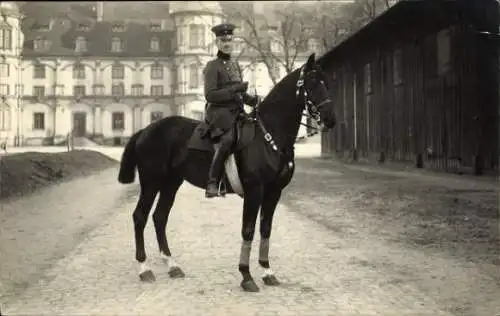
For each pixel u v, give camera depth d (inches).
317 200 526.0
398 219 410.3
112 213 440.1
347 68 1238.3
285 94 235.1
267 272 235.8
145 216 250.8
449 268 266.4
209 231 360.2
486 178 666.2
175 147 250.7
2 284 239.3
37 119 2778.1
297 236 341.1
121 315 192.9
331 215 433.1
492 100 669.9
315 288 229.1
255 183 228.2
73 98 2805.1
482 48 680.4
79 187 646.5
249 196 228.5
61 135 2773.1
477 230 363.6
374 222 399.2
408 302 209.9
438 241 330.3
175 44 2802.7
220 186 237.3
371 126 1092.5
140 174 256.2
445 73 771.4
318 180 722.2
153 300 211.5
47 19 2839.6
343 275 250.7
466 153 717.9
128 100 2844.5
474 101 694.5
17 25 2689.5
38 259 289.0
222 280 242.1
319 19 1462.8
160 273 255.3
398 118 953.5
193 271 258.4
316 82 229.0
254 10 2566.4
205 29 2736.2
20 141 2691.9
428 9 719.1
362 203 497.4
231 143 229.1
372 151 1090.1
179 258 285.0
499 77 657.0
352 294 220.4
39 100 2763.3
